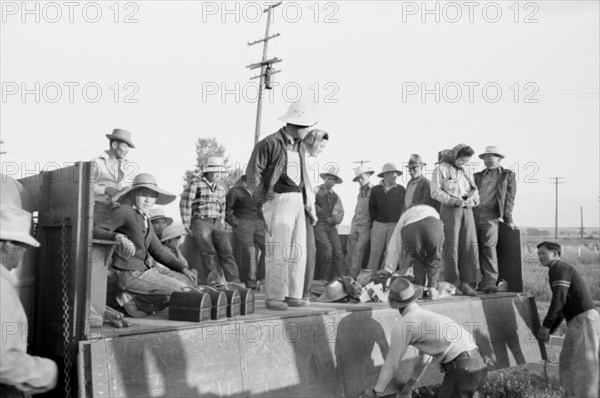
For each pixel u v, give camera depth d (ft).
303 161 17.69
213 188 25.05
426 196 28.02
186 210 24.58
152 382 12.03
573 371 20.18
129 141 19.80
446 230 22.59
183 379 12.51
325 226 31.24
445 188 22.47
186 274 17.06
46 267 13.38
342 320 16.46
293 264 17.28
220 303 14.10
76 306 11.72
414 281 20.38
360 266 31.96
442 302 19.72
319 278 31.22
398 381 17.10
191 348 12.84
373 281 21.08
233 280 25.11
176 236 20.66
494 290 23.39
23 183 15.08
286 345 14.78
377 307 17.74
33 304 13.70
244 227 27.84
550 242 20.83
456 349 15.38
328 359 15.70
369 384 16.56
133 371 11.83
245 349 13.80
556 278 20.42
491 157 24.48
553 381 23.12
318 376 15.26
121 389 11.57
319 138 18.31
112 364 11.57
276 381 14.25
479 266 23.91
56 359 12.57
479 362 15.44
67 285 12.16
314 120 17.42
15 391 10.00
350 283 19.01
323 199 31.30
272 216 17.22
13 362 9.30
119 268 14.75
